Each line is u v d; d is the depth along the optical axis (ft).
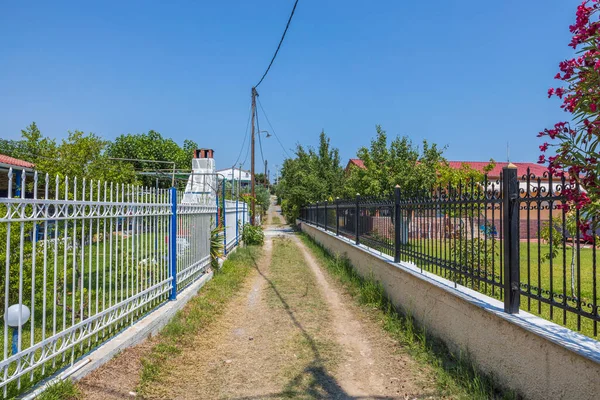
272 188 333.01
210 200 34.06
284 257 47.29
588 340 9.85
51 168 24.06
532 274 30.58
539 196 11.38
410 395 12.84
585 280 28.55
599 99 8.85
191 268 25.76
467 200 15.64
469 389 12.64
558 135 9.84
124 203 16.10
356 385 13.74
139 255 17.99
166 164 112.57
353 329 20.03
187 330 18.71
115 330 15.66
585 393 9.02
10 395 10.11
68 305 18.15
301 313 22.90
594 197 9.20
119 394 12.05
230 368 15.25
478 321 13.74
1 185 40.75
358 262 32.07
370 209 29.53
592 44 9.11
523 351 11.27
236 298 26.55
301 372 14.85
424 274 19.22
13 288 14.60
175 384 13.65
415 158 60.54
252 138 83.61
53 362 11.68
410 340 17.44
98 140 27.96
